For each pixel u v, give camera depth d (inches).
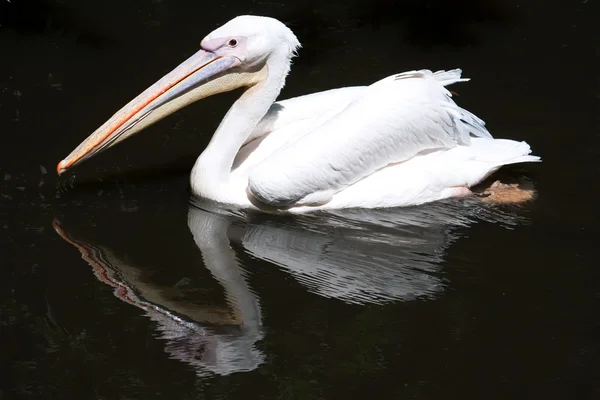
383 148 464.4
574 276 404.8
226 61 464.1
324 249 433.4
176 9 689.6
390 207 466.9
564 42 651.5
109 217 450.9
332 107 491.8
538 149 516.4
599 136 529.7
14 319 372.5
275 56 465.4
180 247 429.1
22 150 505.0
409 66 623.5
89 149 464.1
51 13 671.8
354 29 675.4
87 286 395.9
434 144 474.6
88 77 592.1
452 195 471.2
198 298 391.9
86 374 344.5
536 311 382.6
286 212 465.1
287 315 382.3
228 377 344.8
